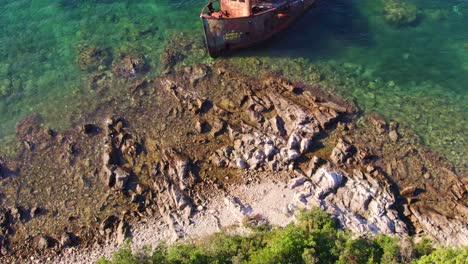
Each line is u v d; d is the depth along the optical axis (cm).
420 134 3831
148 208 3469
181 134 3888
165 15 4897
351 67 4328
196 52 4497
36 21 4922
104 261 2827
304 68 4316
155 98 4166
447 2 4806
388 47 4472
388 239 2956
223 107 4041
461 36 4519
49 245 3319
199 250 2923
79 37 4741
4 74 4453
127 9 4988
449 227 3247
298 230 2977
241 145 3725
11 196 3619
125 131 3934
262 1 4394
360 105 4034
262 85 4178
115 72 4394
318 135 3812
